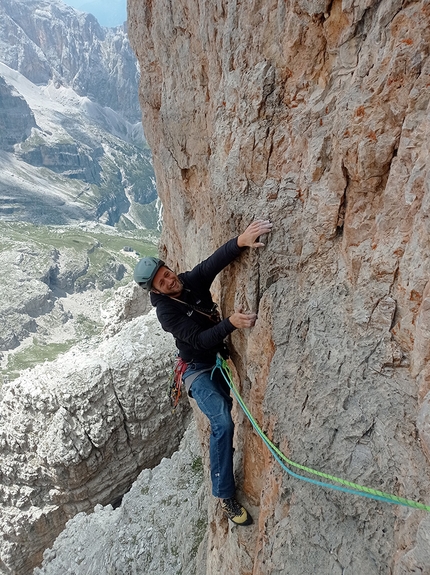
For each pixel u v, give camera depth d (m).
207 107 5.45
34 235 116.75
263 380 4.03
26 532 12.95
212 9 4.45
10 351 75.44
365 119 2.94
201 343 4.01
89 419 12.57
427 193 2.55
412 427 2.66
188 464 10.32
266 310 3.86
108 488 13.33
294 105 3.60
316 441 3.10
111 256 115.62
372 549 2.68
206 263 4.18
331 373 3.13
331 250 3.46
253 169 3.93
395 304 2.90
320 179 3.42
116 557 9.06
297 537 3.15
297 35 3.36
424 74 2.62
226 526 4.84
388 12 2.73
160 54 6.55
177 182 7.15
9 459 12.78
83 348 14.48
